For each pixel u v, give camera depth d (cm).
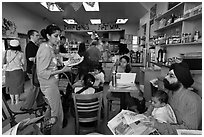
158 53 409
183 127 137
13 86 362
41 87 223
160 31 438
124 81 264
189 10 243
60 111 243
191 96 143
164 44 339
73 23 928
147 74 401
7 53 356
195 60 210
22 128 112
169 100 177
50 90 222
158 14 420
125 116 135
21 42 594
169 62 320
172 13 350
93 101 212
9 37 488
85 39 1224
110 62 562
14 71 360
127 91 238
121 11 628
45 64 213
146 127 126
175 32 338
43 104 251
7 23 487
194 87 209
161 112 168
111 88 245
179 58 254
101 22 902
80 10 616
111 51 672
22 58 377
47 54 212
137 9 571
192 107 137
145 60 556
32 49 344
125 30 918
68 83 313
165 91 190
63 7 439
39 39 346
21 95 415
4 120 175
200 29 237
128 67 336
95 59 339
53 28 215
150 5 507
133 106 261
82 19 803
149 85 394
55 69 232
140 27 718
